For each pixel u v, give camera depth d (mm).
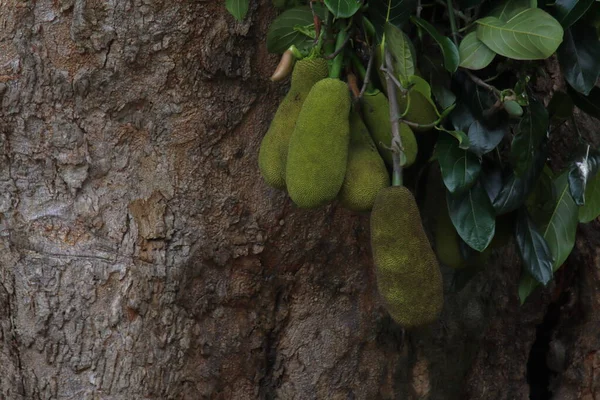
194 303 3668
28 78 3555
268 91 3672
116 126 3602
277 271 3738
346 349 3801
